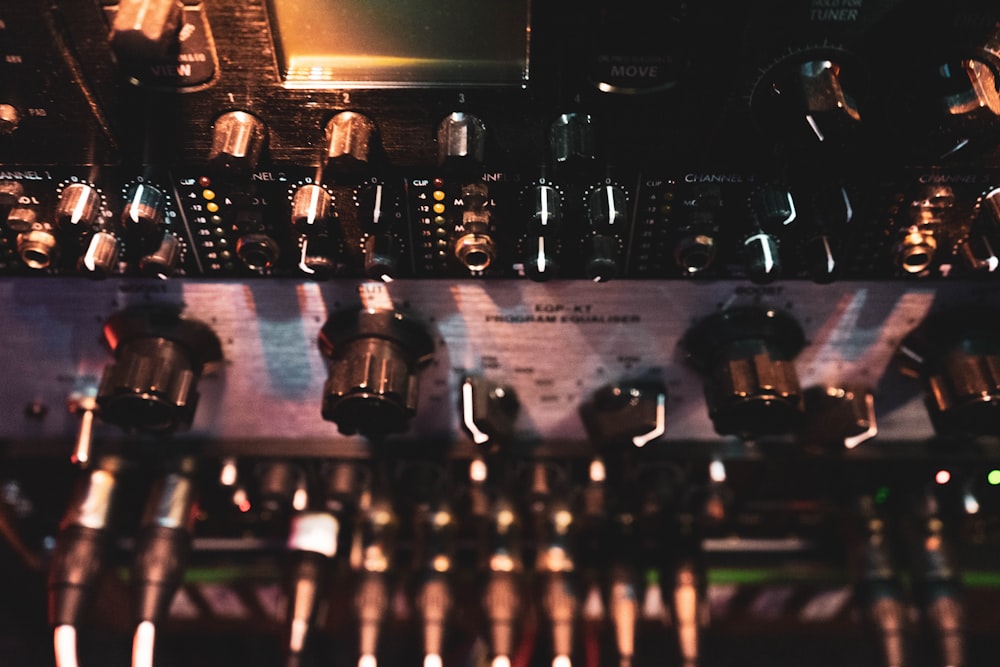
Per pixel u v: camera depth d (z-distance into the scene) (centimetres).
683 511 126
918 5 81
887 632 118
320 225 90
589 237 97
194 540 132
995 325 105
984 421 103
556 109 87
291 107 87
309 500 123
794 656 147
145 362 101
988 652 147
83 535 115
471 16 84
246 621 141
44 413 116
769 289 104
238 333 107
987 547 133
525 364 111
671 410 117
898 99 86
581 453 119
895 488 123
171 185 93
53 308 105
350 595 128
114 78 84
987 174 91
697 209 94
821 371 113
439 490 123
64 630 110
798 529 132
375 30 85
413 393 102
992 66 84
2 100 85
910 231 96
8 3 78
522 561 132
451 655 140
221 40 82
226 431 118
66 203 90
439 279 102
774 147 89
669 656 144
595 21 82
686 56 84
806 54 83
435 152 90
